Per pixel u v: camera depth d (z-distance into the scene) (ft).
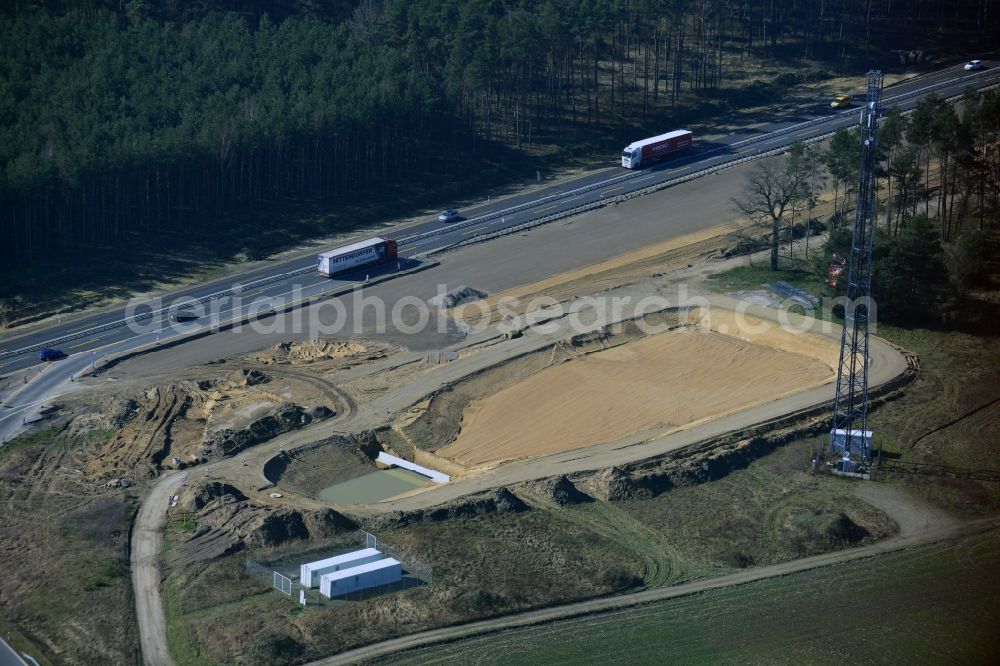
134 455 473.67
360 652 362.74
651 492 452.35
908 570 406.21
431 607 382.01
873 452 474.08
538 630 374.84
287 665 354.95
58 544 413.39
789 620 380.17
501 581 396.37
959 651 362.94
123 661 356.38
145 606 383.65
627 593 395.34
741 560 412.98
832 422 495.00
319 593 387.55
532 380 533.55
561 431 492.95
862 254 475.31
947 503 444.96
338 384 531.91
